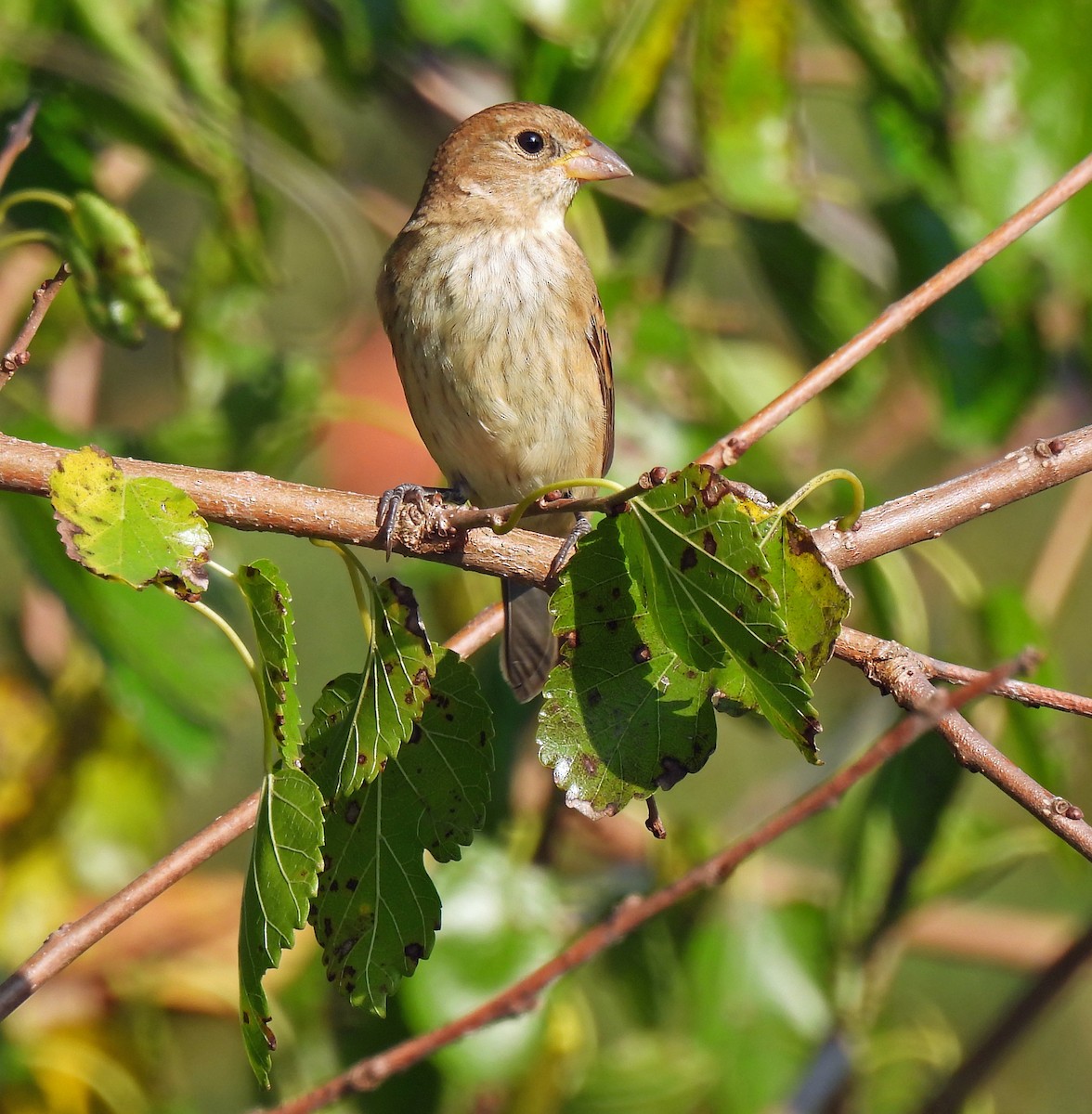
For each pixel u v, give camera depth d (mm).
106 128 9203
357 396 10578
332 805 5586
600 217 10430
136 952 9523
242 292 9828
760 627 4996
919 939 10984
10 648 10703
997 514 14500
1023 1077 13664
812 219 10016
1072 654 13789
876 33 9180
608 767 5332
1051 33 8727
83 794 9891
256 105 10227
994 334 9586
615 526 5164
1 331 10266
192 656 8484
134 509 5277
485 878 8719
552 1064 8836
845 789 4992
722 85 8734
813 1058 9445
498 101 11156
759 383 10156
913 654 5793
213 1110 11133
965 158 8805
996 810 11250
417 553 6133
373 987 5602
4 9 9008
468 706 5625
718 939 9484
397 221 11148
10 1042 9164
